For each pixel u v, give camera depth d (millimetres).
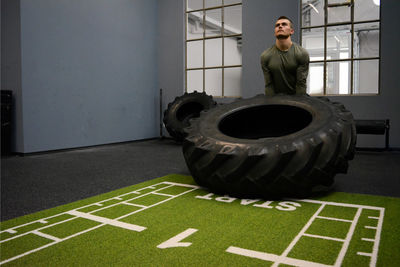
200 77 8711
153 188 2287
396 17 4559
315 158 1847
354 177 2691
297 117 2566
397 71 4594
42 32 4316
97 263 1141
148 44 6277
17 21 4082
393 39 4586
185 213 1700
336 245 1270
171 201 1936
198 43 8523
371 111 4754
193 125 2391
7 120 4164
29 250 1256
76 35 4793
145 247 1271
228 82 9969
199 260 1153
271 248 1249
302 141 1858
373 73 8695
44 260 1168
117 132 5578
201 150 2010
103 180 2629
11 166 3367
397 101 4617
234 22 9039
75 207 1845
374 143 4727
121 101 5656
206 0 8094
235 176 1873
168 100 6457
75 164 3479
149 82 6324
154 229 1470
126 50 5738
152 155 4191
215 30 9117
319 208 1770
